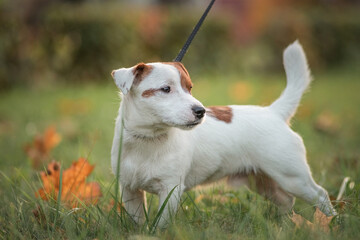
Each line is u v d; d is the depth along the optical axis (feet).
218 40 59.67
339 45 70.69
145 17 53.36
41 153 22.21
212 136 15.81
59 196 13.85
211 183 16.96
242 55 63.62
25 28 46.32
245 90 40.83
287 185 16.06
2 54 44.47
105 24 49.62
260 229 13.32
